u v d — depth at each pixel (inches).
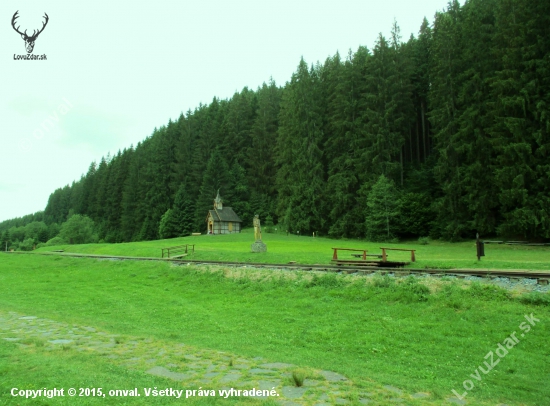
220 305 611.5
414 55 2593.5
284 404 240.5
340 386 278.1
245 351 376.5
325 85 2748.5
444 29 1990.7
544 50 1526.8
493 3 2057.1
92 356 339.6
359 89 2374.5
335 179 2225.6
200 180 3253.0
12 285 893.2
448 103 1883.6
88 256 1264.8
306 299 575.2
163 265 954.1
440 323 441.1
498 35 1659.7
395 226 1905.8
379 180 1948.8
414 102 2561.5
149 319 546.9
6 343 374.3
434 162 2174.0
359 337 423.5
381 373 323.0
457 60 1899.6
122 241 3430.1
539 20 1545.3
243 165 3405.5
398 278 568.1
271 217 2746.1
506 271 554.6
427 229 1921.8
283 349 394.3
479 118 1713.8
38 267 1184.2
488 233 1702.8
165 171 3462.1
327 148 2427.4
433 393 278.7
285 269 731.4
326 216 2268.7
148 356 348.2
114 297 713.0
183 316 555.2
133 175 3646.7
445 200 1769.2
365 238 2017.7
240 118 3587.6
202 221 2933.1
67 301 685.9
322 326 467.5
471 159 1724.9
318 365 334.3
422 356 368.5
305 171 2379.4
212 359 341.4
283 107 3053.6
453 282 521.7
